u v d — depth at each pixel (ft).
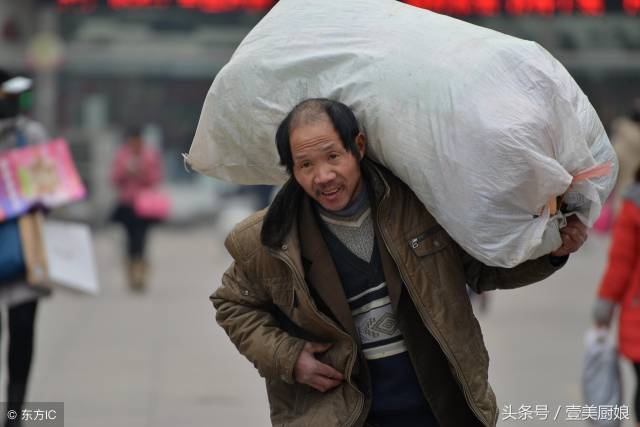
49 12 188.75
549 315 92.53
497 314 93.25
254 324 29.50
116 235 178.70
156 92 196.54
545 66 27.45
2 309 51.19
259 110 28.71
